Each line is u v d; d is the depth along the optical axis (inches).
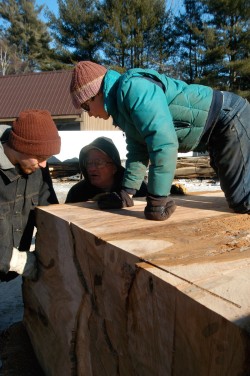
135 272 48.8
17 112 663.8
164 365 44.3
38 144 76.4
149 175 66.3
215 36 912.3
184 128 74.0
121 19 1005.8
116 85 69.9
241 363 32.2
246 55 911.7
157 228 63.1
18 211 87.4
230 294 37.7
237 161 72.1
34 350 95.8
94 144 101.3
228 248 51.1
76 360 73.3
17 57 1651.1
